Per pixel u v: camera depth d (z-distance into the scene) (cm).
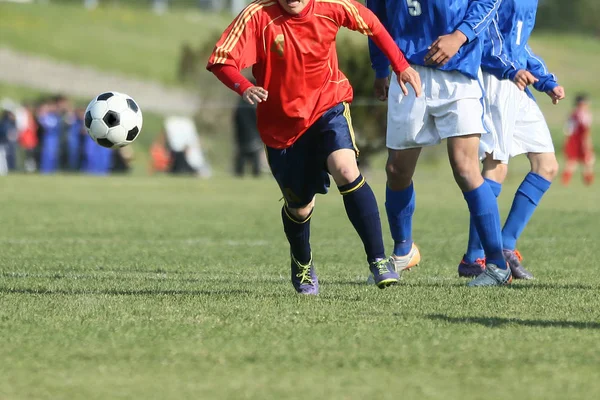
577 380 1349
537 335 1647
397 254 2606
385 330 1691
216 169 9500
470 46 2272
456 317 1827
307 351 1528
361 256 3156
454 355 1497
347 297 2108
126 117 2425
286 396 1269
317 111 1986
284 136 2003
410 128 2331
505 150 2600
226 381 1348
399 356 1492
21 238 3650
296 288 2178
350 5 1991
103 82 15038
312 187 2058
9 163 8975
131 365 1441
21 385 1327
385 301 2041
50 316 1831
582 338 1625
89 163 8875
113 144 2428
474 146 2312
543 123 2691
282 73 1962
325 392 1288
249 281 2452
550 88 2659
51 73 15150
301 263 2164
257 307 1942
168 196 6034
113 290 2234
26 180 7350
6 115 8919
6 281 2402
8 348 1551
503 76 2577
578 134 7875
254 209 5156
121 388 1312
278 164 2031
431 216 4744
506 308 1947
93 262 2909
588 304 2008
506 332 1673
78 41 17138
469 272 2595
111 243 3509
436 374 1383
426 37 2298
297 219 2109
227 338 1627
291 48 1947
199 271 2698
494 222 2353
